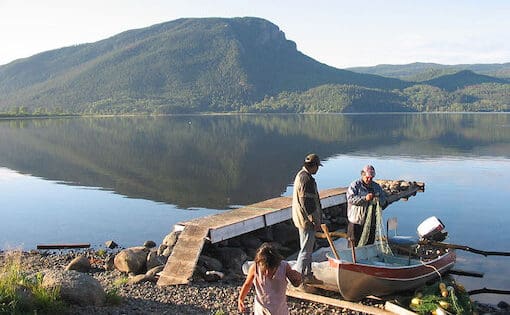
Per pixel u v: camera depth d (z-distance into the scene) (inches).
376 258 483.8
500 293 510.0
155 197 1099.3
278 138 2874.0
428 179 1304.1
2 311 333.4
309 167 424.8
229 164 1676.9
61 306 361.7
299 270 434.6
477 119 5541.3
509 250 671.1
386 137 2839.6
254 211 688.4
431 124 4387.3
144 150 2174.0
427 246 530.3
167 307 421.1
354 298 430.0
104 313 378.9
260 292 281.6
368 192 484.1
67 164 1697.8
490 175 1358.3
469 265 597.3
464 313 403.9
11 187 1240.8
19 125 4815.5
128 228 819.4
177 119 6830.7
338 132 3400.6
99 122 5753.0
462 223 833.5
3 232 800.9
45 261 619.8
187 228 581.0
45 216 914.7
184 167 1605.6
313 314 410.3
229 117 7613.2
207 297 450.9
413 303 416.2
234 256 579.5
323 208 838.5
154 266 530.9
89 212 944.9
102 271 552.4
